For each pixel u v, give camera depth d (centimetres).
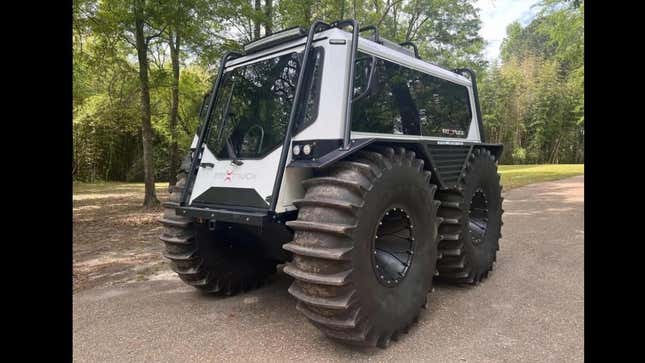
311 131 308
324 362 283
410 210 331
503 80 3372
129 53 1109
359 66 341
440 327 336
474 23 1650
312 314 283
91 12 872
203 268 398
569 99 3228
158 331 337
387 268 321
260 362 284
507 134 3391
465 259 424
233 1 960
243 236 405
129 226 855
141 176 2423
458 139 475
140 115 1198
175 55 1180
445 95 462
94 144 2166
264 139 338
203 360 288
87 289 450
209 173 364
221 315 370
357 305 278
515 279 457
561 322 338
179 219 393
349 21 329
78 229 823
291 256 391
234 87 386
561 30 1758
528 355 286
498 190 501
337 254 264
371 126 346
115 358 292
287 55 352
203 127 386
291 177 312
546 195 1237
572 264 508
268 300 409
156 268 536
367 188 287
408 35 1550
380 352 296
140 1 887
